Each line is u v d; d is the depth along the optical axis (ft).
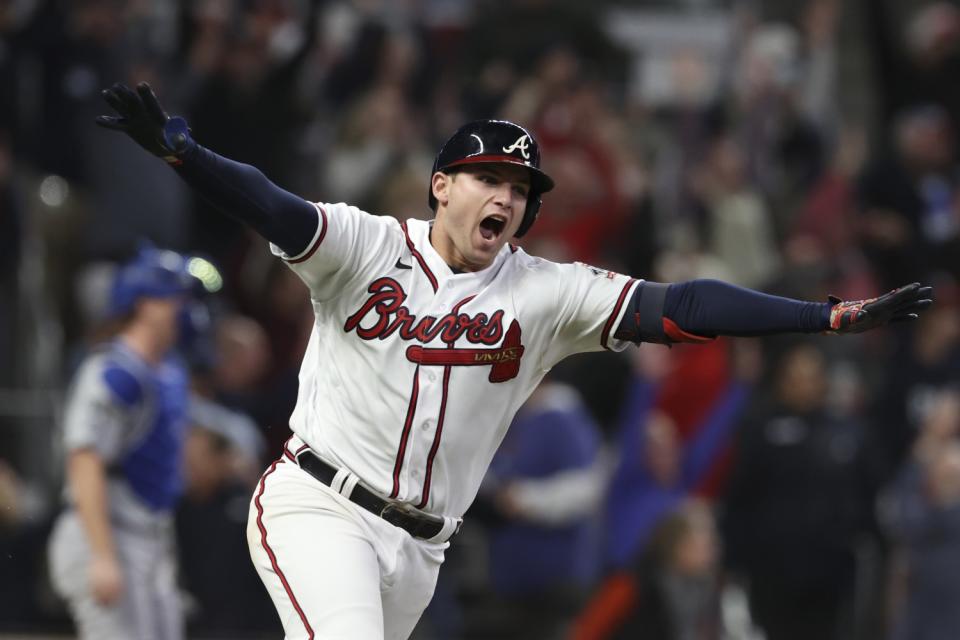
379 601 49.93
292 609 49.75
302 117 133.80
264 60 132.77
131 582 77.56
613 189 130.52
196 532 99.19
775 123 151.02
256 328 120.88
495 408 51.37
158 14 134.51
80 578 77.61
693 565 104.63
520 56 134.41
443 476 51.21
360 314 50.14
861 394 120.67
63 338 119.44
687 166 148.77
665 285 51.37
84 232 122.83
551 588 102.37
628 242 131.34
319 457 51.19
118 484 77.56
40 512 108.47
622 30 166.81
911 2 173.68
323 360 51.47
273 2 140.46
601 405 118.11
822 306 49.19
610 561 106.22
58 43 124.57
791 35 163.32
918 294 48.34
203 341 87.56
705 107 155.02
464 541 116.67
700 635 105.29
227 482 100.17
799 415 105.60
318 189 130.52
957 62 158.30
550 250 121.39
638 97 153.69
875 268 136.46
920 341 122.21
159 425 78.13
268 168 130.21
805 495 104.12
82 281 120.98
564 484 102.22
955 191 143.02
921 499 105.60
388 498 50.85
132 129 46.03
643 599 104.42
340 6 146.20
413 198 124.16
